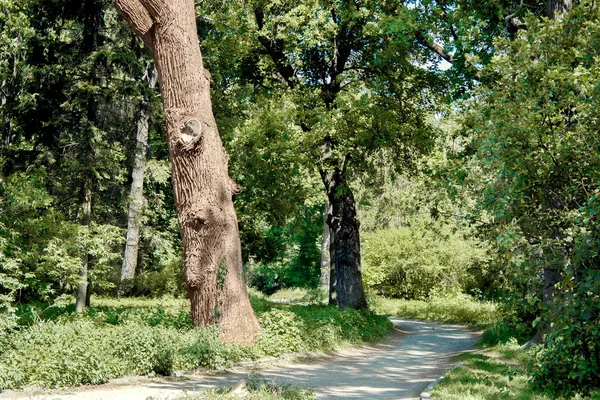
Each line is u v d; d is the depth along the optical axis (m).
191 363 11.98
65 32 23.16
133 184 30.86
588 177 9.99
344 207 25.28
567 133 10.39
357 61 25.58
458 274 42.50
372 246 45.53
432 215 17.42
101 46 20.58
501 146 10.73
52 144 20.12
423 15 18.91
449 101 19.98
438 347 20.34
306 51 24.23
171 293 34.12
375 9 21.11
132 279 32.91
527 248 10.41
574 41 12.53
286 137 21.91
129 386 10.04
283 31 22.95
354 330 19.88
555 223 9.88
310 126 22.78
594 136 9.95
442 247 42.81
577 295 7.23
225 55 23.80
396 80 23.42
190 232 14.86
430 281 43.53
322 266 45.97
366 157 23.36
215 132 15.27
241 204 24.89
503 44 12.90
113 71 21.48
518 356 14.94
